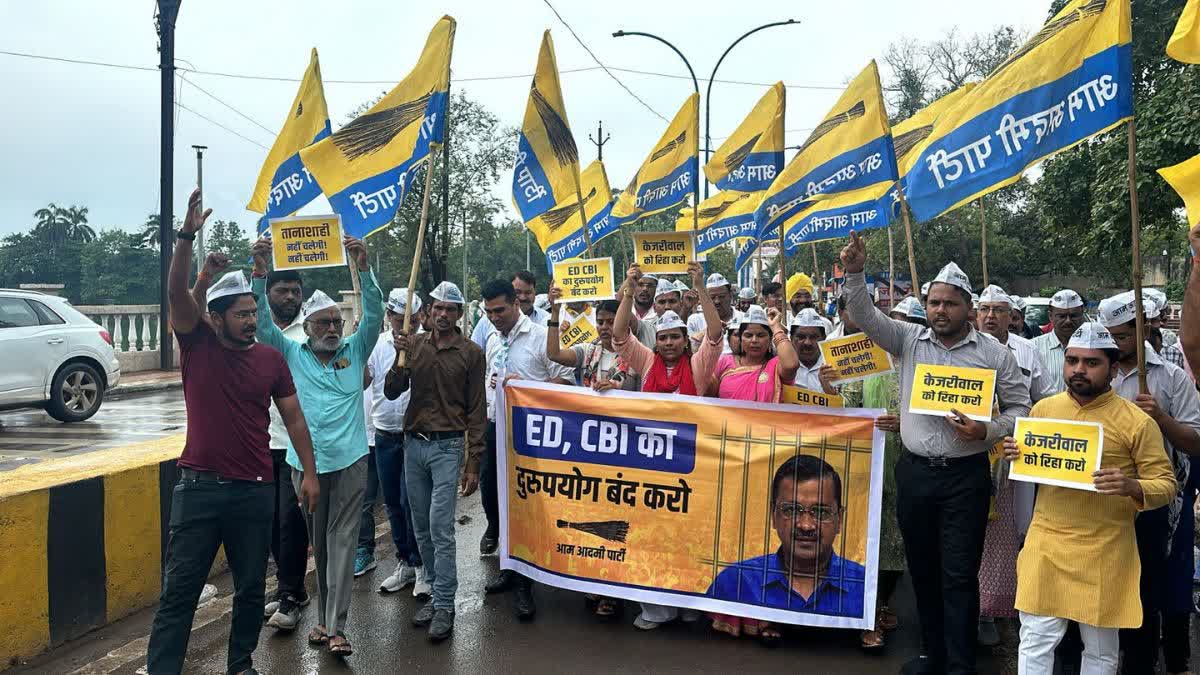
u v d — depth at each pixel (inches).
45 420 534.9
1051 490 150.9
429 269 1109.1
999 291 224.8
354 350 204.8
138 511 220.2
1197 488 180.4
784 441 208.4
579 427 223.8
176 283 162.6
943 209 200.1
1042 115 185.5
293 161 231.5
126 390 693.9
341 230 200.7
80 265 3900.1
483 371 215.3
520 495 228.7
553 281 268.7
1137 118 449.1
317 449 196.5
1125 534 146.3
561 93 271.0
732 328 231.9
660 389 223.8
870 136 210.5
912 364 180.4
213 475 167.0
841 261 183.9
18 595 185.2
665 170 305.4
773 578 206.2
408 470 215.9
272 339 200.1
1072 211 576.4
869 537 202.1
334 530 199.2
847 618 200.8
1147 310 203.9
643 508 217.2
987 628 203.8
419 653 196.7
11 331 478.0
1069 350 150.9
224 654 196.5
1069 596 146.3
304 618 220.1
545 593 241.4
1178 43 160.1
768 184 270.2
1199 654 196.2
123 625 211.2
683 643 204.1
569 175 273.6
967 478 171.2
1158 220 488.7
